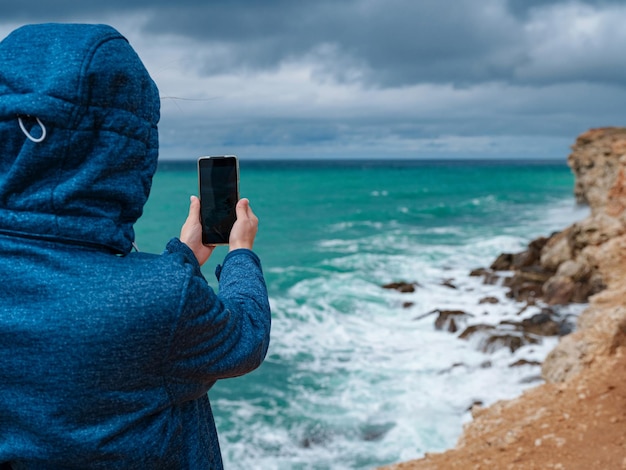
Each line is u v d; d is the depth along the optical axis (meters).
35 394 1.06
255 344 1.29
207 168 1.57
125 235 1.18
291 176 109.44
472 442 6.61
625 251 15.05
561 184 81.31
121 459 1.12
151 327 1.08
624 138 20.12
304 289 18.30
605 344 7.71
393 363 12.04
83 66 1.08
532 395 7.38
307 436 9.22
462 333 13.22
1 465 1.16
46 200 1.07
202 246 1.59
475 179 96.81
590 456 5.46
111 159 1.11
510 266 19.72
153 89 1.25
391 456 8.62
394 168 179.12
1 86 1.10
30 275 1.07
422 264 22.16
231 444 9.02
